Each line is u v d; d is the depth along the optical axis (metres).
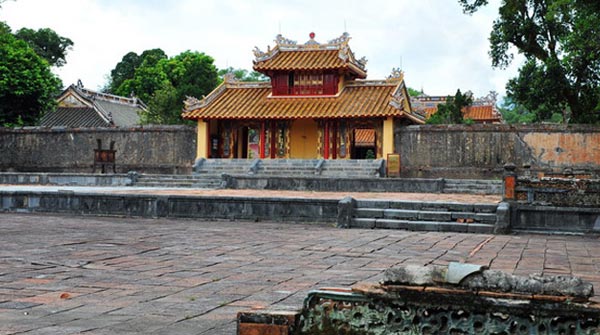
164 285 7.52
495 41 37.44
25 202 20.41
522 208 16.28
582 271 9.21
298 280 7.96
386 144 37.38
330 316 4.51
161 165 40.72
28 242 12.07
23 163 43.41
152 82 69.81
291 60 40.81
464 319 4.11
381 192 27.75
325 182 28.62
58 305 6.26
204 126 39.72
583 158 33.53
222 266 9.23
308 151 41.50
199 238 13.37
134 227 15.95
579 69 33.75
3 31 44.84
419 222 16.72
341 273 8.61
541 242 13.89
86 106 57.06
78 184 33.31
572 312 3.81
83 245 11.68
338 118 38.66
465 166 35.75
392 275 4.30
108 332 5.12
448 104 47.66
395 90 38.25
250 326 4.57
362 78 44.16
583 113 36.44
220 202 18.81
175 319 5.64
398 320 4.29
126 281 7.78
